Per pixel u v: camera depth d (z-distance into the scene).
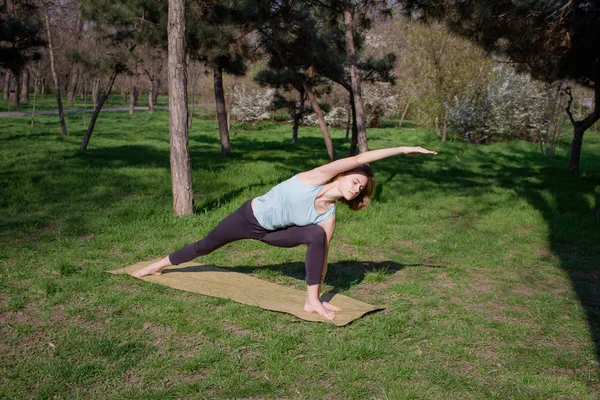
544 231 7.76
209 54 12.35
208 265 5.43
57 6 19.45
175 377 3.22
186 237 6.48
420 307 4.53
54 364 3.28
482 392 3.15
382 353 3.58
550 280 5.56
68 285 4.63
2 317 3.98
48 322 3.91
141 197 8.75
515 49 11.81
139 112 40.75
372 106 33.47
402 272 5.59
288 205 4.07
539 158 20.75
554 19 10.35
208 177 11.18
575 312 4.54
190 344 3.64
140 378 3.20
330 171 3.99
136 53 14.10
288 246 4.25
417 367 3.44
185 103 7.33
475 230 7.79
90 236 6.41
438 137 27.80
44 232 6.48
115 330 3.80
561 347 3.84
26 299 4.33
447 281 5.36
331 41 12.88
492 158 19.88
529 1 10.12
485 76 26.97
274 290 4.71
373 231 7.29
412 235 7.26
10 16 14.99
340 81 13.54
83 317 4.01
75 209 7.69
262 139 24.30
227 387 3.11
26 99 44.09
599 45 11.52
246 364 3.39
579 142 15.26
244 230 4.28
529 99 26.19
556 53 11.80
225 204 8.30
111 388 3.08
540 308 4.61
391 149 3.92
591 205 9.83
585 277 5.68
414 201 9.60
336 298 4.59
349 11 10.05
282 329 3.92
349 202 4.20
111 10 12.82
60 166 11.84
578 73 13.02
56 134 21.25
